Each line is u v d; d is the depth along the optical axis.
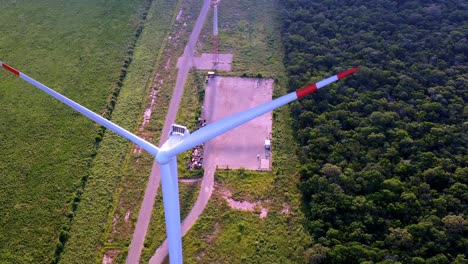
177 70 94.81
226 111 86.44
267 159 78.38
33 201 72.19
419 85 84.25
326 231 66.56
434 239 62.41
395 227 64.88
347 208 67.44
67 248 67.12
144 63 96.62
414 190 68.38
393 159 73.38
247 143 80.75
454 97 81.56
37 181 74.88
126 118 85.88
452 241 62.31
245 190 74.00
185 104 88.00
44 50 98.69
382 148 75.06
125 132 55.66
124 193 73.88
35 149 79.50
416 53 90.62
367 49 91.69
